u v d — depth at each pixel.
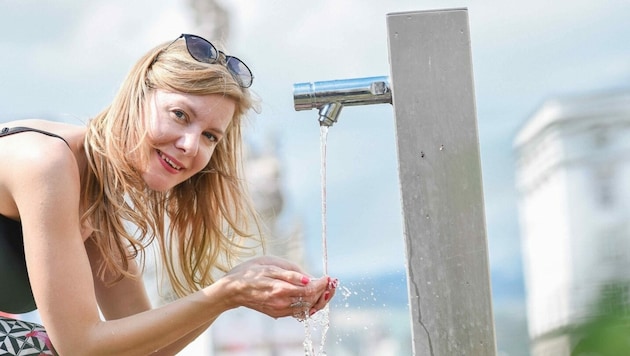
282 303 2.38
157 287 2.90
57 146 2.39
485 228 2.34
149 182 2.48
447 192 2.36
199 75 2.44
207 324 2.78
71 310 2.31
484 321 2.32
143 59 2.50
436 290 2.33
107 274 2.80
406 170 2.36
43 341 2.44
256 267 2.41
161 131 2.43
